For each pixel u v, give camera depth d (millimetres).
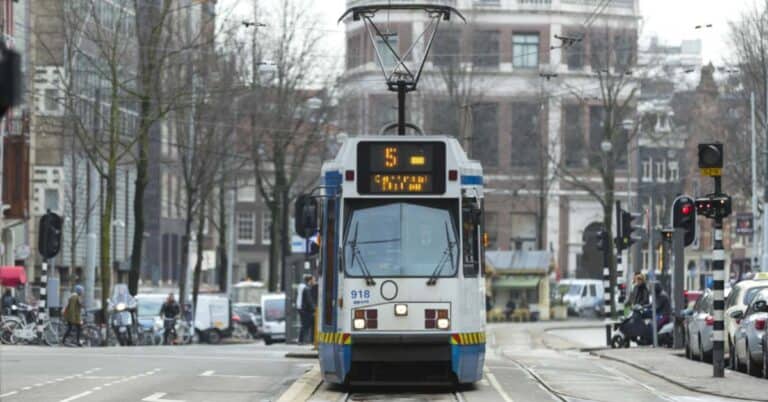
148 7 163250
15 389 75375
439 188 75438
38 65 197750
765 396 74188
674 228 121062
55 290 151875
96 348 130375
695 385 80375
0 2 179125
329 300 75500
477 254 75875
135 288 162750
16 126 187625
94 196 175125
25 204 187875
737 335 93375
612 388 79062
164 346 147250
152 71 158250
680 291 122625
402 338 73562
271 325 194000
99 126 182250
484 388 77688
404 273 74125
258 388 77188
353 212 75250
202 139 188750
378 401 70500
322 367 76000
